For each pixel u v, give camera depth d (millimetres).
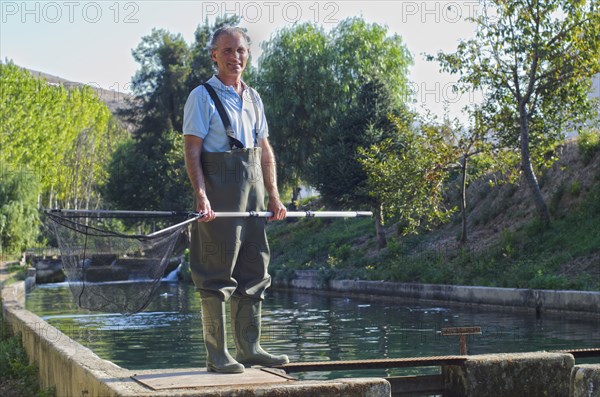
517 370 6273
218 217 5656
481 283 20859
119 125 77438
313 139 39812
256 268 5914
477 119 24250
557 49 22141
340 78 39375
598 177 23781
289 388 4969
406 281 24219
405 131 26203
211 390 4875
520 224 24938
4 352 10867
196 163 5688
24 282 30844
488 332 14094
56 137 60219
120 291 5594
